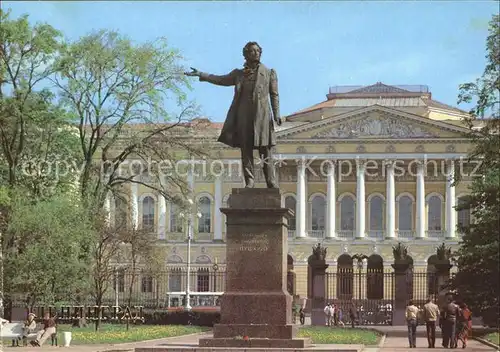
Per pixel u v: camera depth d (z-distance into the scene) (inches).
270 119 1246.9
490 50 2252.7
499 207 2240.4
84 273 2174.0
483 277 2249.0
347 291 3941.9
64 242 2110.0
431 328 1724.9
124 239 2645.2
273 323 1183.6
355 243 5113.2
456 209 2351.1
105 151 2645.2
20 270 2082.9
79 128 2573.8
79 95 2541.8
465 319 1744.6
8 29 2354.8
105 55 2524.6
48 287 2116.1
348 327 2539.4
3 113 2372.0
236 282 1197.1
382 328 2559.1
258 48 1264.8
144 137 2689.5
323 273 2689.5
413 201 5191.9
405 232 5172.2
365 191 5206.7
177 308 3036.4
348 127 5132.9
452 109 5590.6
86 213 2235.5
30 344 1731.1
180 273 3905.0
